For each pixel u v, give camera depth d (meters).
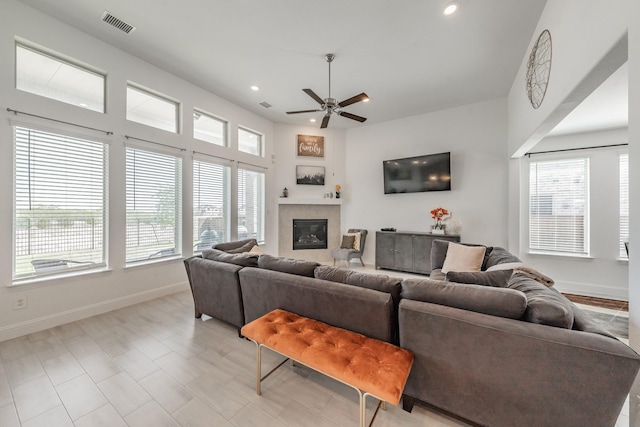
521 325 1.22
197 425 1.43
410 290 1.58
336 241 6.12
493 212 4.53
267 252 5.55
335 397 1.66
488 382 1.28
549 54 2.38
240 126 4.98
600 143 3.80
